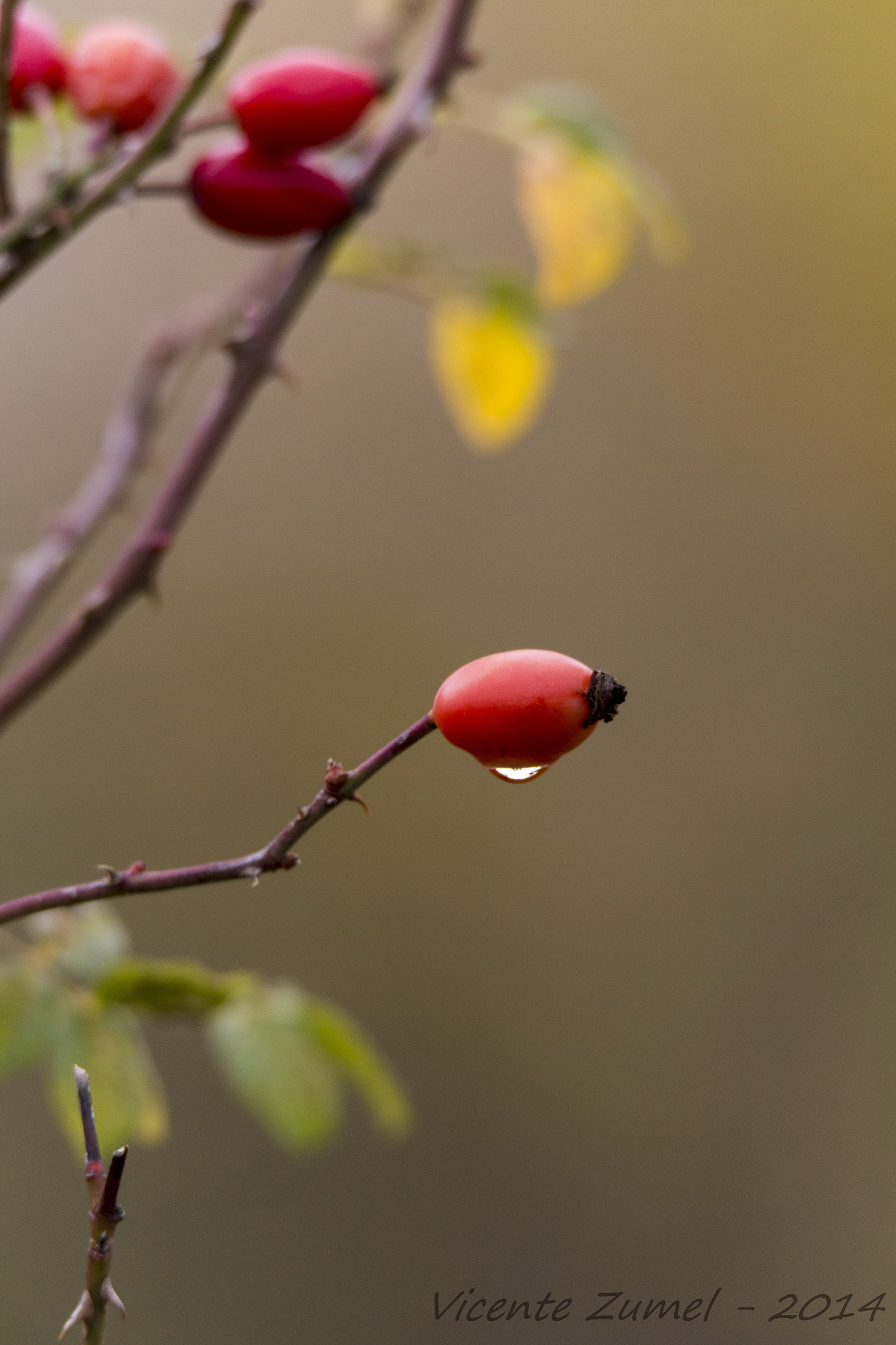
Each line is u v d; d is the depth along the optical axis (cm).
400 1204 147
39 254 90
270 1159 142
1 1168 130
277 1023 94
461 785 164
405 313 165
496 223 158
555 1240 149
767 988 162
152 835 154
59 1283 128
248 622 162
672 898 164
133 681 157
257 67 92
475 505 168
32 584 95
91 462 150
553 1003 159
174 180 93
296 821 86
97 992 92
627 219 102
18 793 150
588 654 168
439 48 95
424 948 158
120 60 92
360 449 166
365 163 94
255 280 99
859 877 166
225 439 94
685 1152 155
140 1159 137
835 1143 156
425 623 166
